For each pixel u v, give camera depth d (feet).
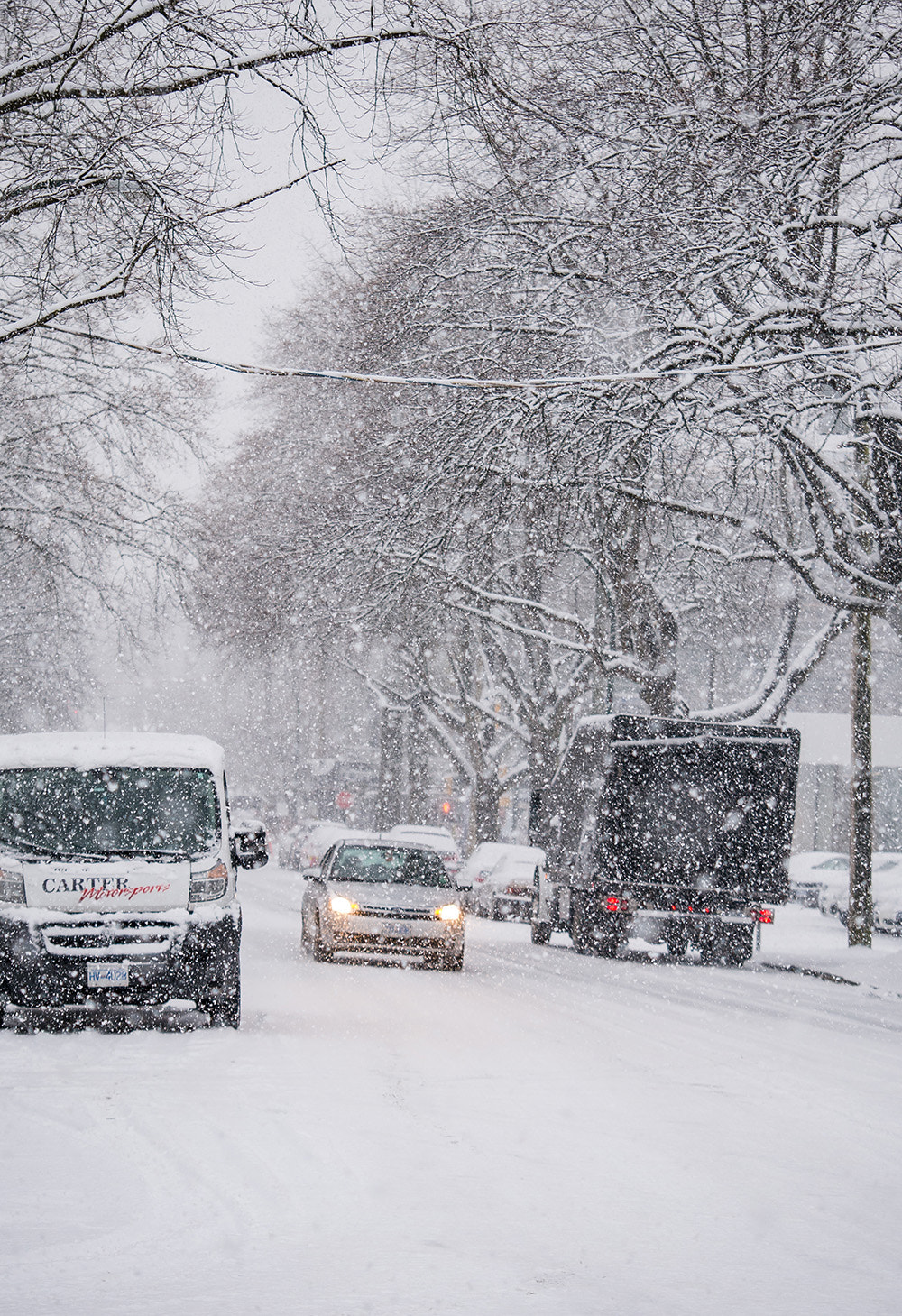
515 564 215.72
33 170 78.59
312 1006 91.45
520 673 298.15
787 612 206.18
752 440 137.59
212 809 79.56
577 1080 65.21
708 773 156.56
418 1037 78.07
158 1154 45.68
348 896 121.08
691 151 118.32
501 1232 38.04
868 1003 118.01
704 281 120.67
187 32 72.74
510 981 116.67
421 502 170.09
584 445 133.69
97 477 168.55
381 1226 38.17
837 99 114.01
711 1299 32.83
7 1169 43.16
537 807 228.02
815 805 345.10
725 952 155.74
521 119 79.97
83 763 79.15
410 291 162.91
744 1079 67.97
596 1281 33.99
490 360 146.30
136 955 75.00
